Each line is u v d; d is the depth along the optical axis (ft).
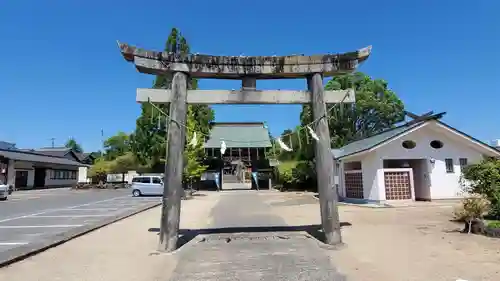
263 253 24.90
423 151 61.67
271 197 87.71
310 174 110.11
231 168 166.40
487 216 35.09
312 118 29.32
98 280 19.16
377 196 59.26
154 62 27.78
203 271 20.76
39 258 23.91
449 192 61.11
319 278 18.99
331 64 29.40
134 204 71.56
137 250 26.32
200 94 28.66
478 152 62.49
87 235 32.68
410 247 25.55
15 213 55.26
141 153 136.87
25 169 132.46
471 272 19.08
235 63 28.86
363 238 29.37
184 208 61.57
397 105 113.60
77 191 124.16
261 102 29.09
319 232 32.55
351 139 107.24
